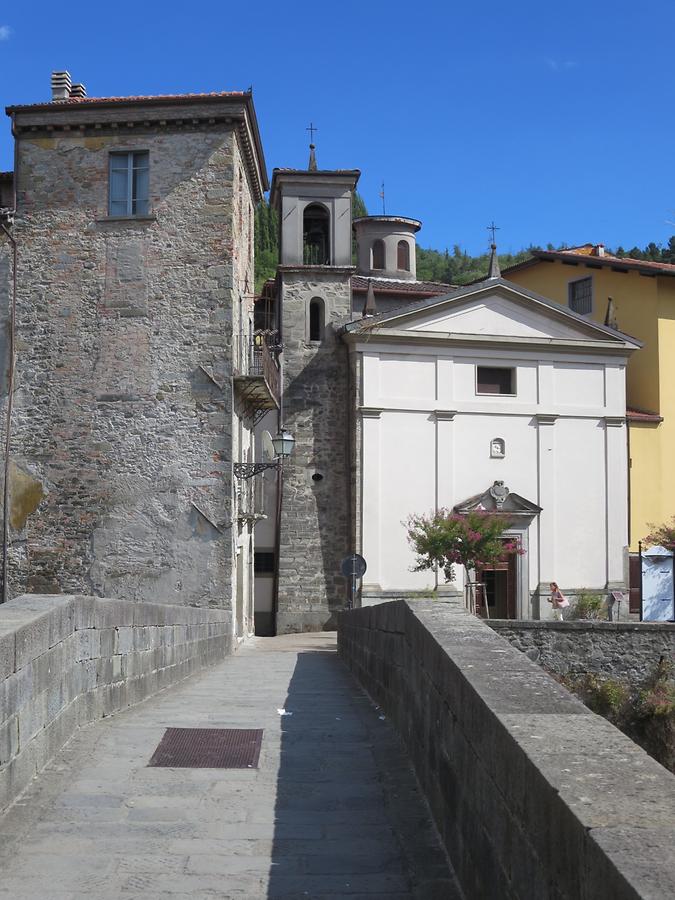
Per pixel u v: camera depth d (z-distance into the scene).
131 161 22.52
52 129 22.42
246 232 24.77
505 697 3.82
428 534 24.72
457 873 4.38
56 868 4.52
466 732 4.18
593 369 29.84
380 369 28.42
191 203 22.30
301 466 28.64
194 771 6.27
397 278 36.78
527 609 28.48
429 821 5.23
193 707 9.09
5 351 22.31
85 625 7.21
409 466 28.28
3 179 22.92
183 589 21.61
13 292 22.34
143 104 22.14
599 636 18.03
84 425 22.06
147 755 6.64
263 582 28.80
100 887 4.30
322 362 29.09
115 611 8.34
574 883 2.50
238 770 6.34
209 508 21.77
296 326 29.20
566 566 29.03
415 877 4.45
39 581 21.88
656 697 17.50
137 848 4.82
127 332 22.17
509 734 3.31
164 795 5.71
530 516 28.62
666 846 2.28
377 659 9.63
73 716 6.84
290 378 28.97
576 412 29.53
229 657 19.64
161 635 10.99
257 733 7.54
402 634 7.20
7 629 5.29
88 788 5.77
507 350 29.22
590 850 2.35
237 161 22.84
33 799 5.42
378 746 7.08
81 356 22.20
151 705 9.25
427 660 5.57
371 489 27.98
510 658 4.68
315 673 14.31
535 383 29.38
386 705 8.52
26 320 22.33
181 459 21.89
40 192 22.47
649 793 2.67
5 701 5.14
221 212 22.27
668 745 17.23
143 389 22.06
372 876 4.51
